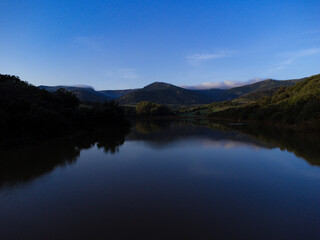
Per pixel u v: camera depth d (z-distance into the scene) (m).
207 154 30.59
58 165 24.84
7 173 21.80
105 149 34.66
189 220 12.60
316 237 10.95
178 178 20.31
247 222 12.40
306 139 43.84
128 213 13.50
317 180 19.62
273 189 17.50
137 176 20.97
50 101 61.91
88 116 65.94
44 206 14.59
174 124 99.19
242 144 38.59
